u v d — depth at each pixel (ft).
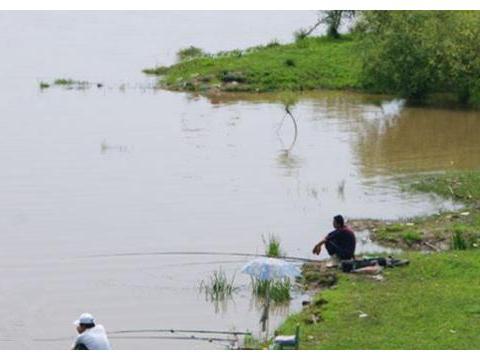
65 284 150.71
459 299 132.77
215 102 306.14
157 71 350.43
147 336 129.90
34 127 267.59
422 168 224.74
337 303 132.98
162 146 246.47
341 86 325.01
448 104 305.94
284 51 350.23
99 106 297.74
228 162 231.09
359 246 166.91
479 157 236.02
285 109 290.76
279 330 125.80
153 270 157.28
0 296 145.28
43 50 396.37
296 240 172.55
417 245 166.61
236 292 147.33
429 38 305.73
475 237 167.02
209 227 180.45
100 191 204.95
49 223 182.60
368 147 246.88
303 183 212.02
